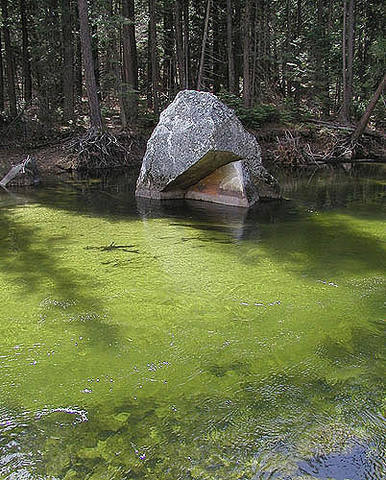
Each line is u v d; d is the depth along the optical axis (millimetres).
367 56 22828
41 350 2791
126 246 5105
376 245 5277
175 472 1881
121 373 2553
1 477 1854
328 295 3697
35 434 2088
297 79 19703
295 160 14414
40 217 6645
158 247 5078
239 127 7801
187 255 4777
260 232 5852
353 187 10023
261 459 1964
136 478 1847
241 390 2416
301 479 1866
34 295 3625
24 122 14867
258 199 8070
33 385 2443
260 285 3908
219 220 6574
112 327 3090
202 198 8211
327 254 4875
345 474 1898
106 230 5875
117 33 16672
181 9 19453
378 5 20969
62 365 2631
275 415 2234
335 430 2146
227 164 7859
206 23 17094
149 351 2789
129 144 14883
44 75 15859
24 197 8445
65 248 4988
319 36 19688
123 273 4172
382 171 13055
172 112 7887
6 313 3291
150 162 8250
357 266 4473
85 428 2123
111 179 11188
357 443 2070
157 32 21703
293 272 4262
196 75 22438
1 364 2637
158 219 6594
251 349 2824
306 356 2756
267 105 17719
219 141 7379
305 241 5422
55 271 4211
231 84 17984
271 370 2604
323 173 12641
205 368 2609
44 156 13445
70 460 1939
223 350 2809
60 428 2123
